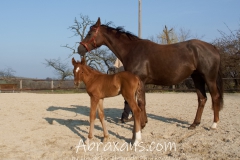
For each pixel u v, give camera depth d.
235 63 18.52
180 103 12.04
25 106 11.15
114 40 6.46
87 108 10.77
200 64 5.98
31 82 26.91
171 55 5.93
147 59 5.98
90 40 6.60
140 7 12.16
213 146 4.80
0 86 24.92
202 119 7.54
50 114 9.11
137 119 5.03
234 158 4.15
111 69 9.72
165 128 6.54
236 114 8.47
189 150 4.66
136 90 5.09
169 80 6.06
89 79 5.37
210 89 6.12
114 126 6.89
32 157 4.51
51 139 5.64
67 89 21.78
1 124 7.29
